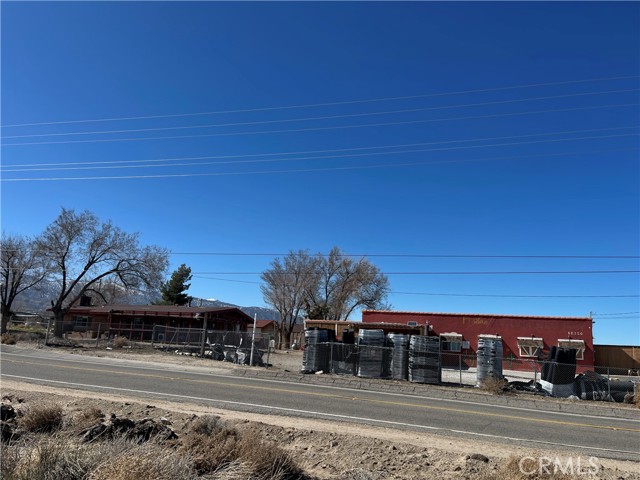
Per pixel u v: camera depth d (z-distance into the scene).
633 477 6.95
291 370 24.83
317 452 7.93
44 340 36.84
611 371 33.25
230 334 31.22
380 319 35.53
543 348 31.75
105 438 6.34
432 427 10.70
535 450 8.61
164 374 19.25
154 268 48.53
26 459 4.69
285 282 64.25
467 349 32.94
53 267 46.09
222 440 6.52
